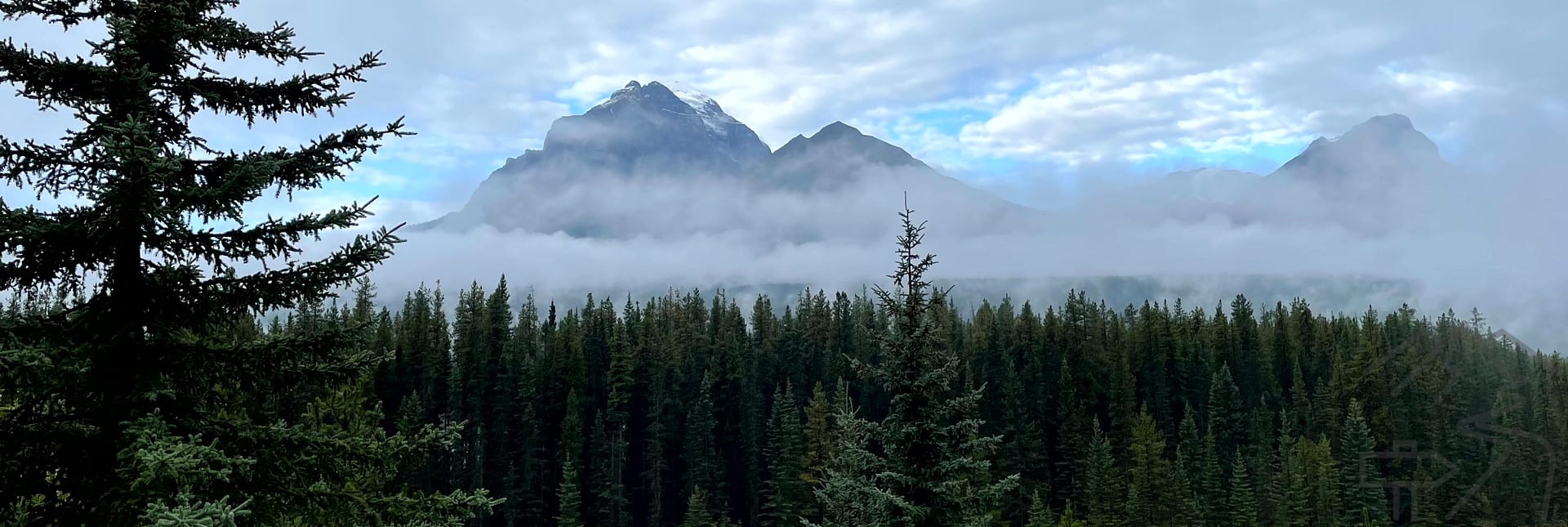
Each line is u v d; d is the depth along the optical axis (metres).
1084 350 109.94
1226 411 96.62
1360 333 101.62
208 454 8.75
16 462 9.67
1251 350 113.19
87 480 9.79
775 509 84.44
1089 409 106.06
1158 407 105.19
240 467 9.22
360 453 10.62
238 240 9.73
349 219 10.18
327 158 10.35
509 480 86.25
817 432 73.88
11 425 9.70
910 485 17.08
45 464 9.83
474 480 88.75
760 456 96.81
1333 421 59.38
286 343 10.47
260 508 10.26
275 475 10.55
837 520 19.56
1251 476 81.38
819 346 120.25
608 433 100.62
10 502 9.67
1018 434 93.44
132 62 9.76
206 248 9.66
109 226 9.09
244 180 9.33
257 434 10.29
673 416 99.06
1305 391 101.38
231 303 10.08
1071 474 95.56
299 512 10.90
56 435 9.94
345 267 10.07
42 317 9.76
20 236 8.80
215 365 10.47
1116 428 97.88
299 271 10.12
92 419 10.01
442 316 105.38
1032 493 88.19
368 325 10.96
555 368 101.50
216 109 10.57
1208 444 80.62
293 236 10.02
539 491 92.25
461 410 91.94
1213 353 113.56
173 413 10.28
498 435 91.62
